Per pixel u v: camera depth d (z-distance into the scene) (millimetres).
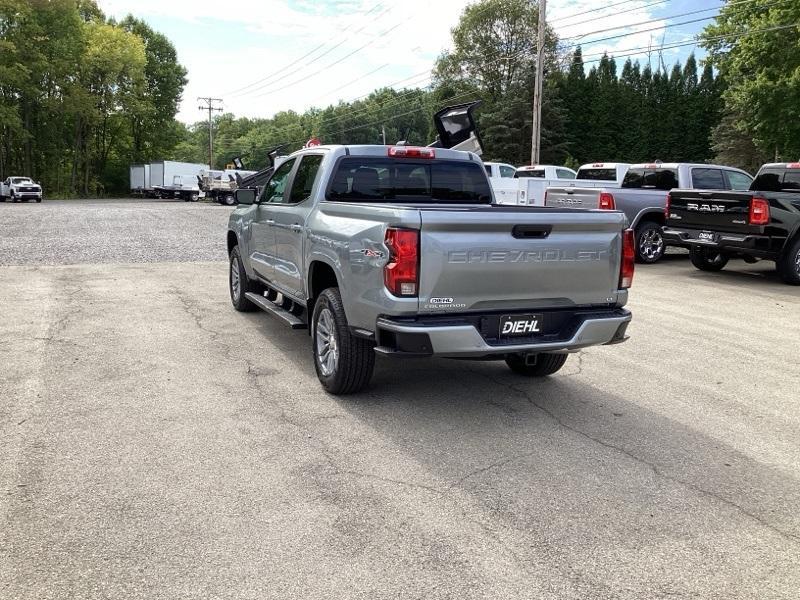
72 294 9195
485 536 3135
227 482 3643
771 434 4559
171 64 71000
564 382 5707
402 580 2768
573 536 3154
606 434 4500
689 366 6270
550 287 4562
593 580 2801
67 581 2717
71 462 3855
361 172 5777
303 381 5562
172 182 55062
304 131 120625
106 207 36031
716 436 4504
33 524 3156
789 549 3090
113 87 62594
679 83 69438
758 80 30344
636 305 9289
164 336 6969
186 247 15156
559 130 56219
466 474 3816
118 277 10758
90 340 6719
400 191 5949
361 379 5027
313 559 2910
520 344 4469
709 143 64125
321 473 3787
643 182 14062
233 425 4508
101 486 3562
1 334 6871
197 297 9203
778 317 8555
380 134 103375
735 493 3656
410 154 5910
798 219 10836
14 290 9344
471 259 4289
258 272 7355
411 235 4168
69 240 16281
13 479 3623
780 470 3975
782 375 6000
